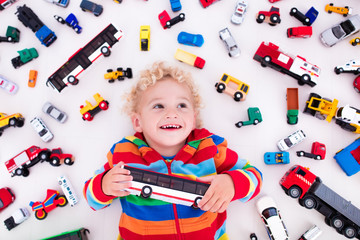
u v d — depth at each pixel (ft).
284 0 4.24
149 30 4.04
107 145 3.93
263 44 3.91
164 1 4.21
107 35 3.87
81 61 3.83
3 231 3.81
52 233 3.79
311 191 3.64
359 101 4.03
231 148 3.94
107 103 3.94
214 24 4.17
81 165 3.90
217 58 4.09
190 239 3.02
